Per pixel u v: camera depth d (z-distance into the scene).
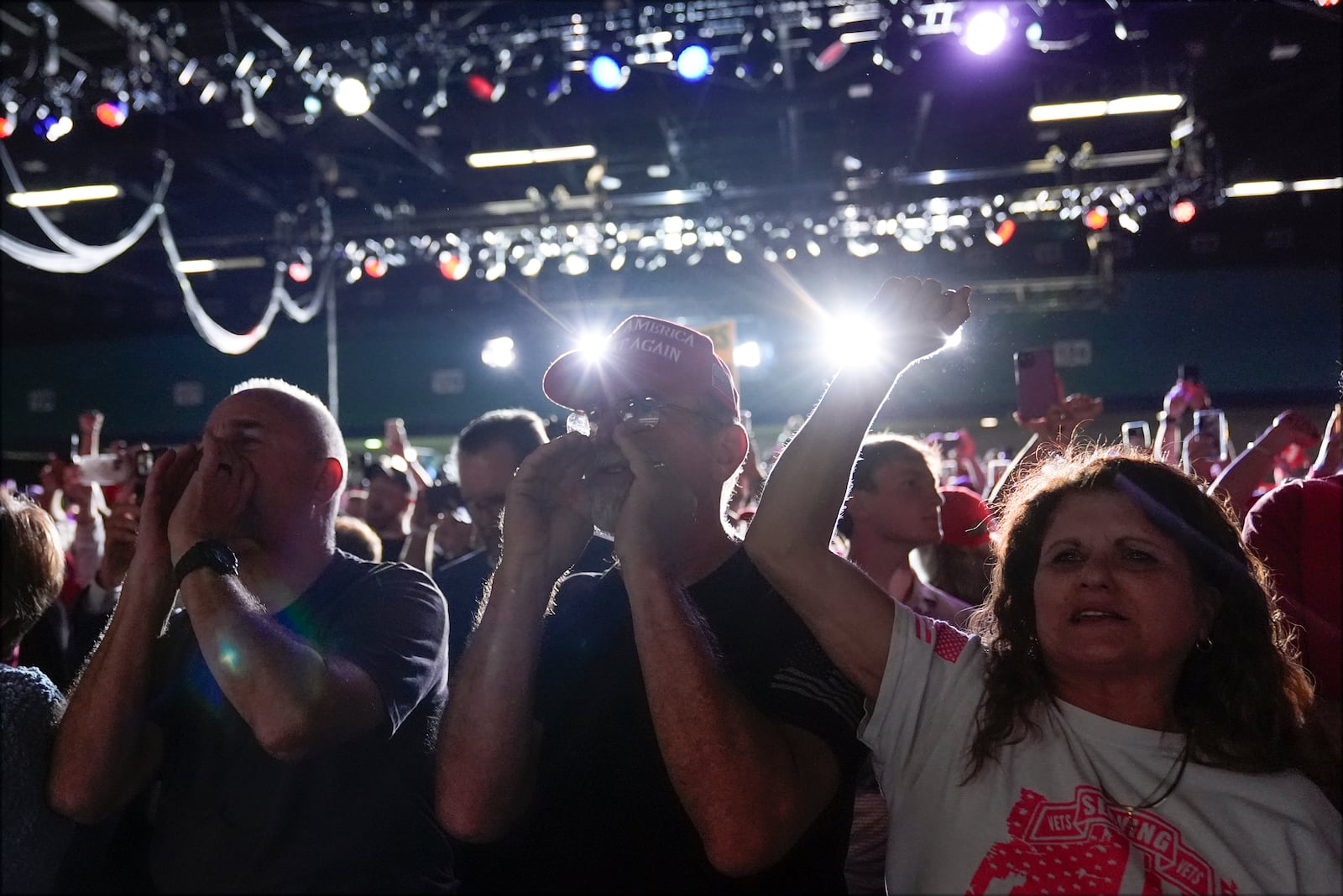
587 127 9.76
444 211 11.29
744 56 8.05
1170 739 1.36
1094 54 7.70
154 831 1.58
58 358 14.77
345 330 14.27
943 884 1.31
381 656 1.59
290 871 1.46
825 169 11.34
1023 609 1.48
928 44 7.66
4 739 1.48
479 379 13.90
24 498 1.75
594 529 1.57
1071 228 11.68
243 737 1.56
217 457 1.60
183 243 12.44
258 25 8.20
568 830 1.44
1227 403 10.23
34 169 9.95
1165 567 1.39
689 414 1.54
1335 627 1.84
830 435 1.42
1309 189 9.91
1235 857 1.26
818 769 1.34
